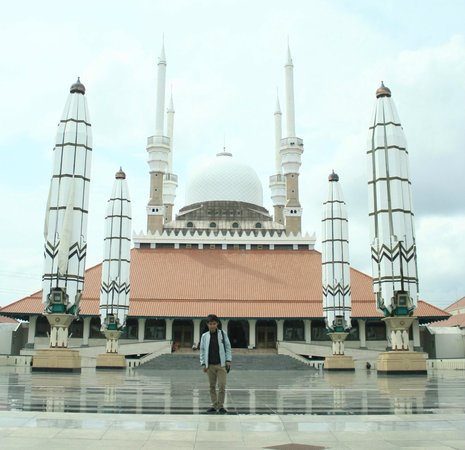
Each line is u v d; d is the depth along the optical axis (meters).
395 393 23.59
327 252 60.44
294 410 16.80
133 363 66.94
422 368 40.28
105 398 20.11
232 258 92.00
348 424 13.62
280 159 110.38
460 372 48.16
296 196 99.62
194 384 30.39
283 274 88.69
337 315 58.94
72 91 45.75
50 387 25.52
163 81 100.44
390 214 43.03
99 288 84.94
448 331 84.12
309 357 76.88
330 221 60.84
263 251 93.62
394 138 43.78
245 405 18.42
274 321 84.44
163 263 90.62
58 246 43.06
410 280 42.28
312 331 83.62
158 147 98.94
